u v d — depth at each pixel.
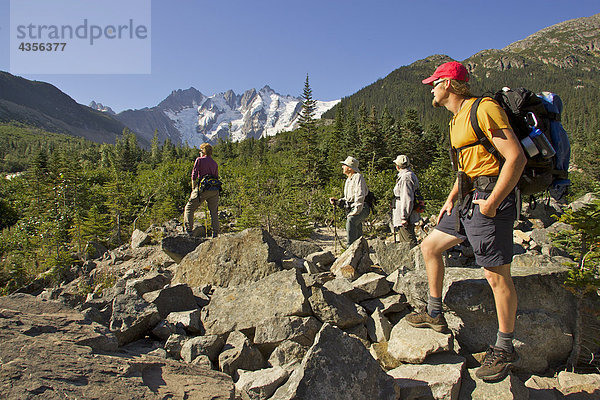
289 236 11.39
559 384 2.73
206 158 7.50
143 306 3.35
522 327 2.94
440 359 2.71
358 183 5.70
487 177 2.30
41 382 1.70
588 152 41.22
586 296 3.12
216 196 7.61
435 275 2.75
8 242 13.57
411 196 5.43
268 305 3.32
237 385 2.53
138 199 22.39
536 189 2.31
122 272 7.48
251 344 3.08
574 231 3.55
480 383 2.50
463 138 2.36
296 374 2.24
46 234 11.86
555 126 2.29
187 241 6.19
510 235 2.32
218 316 3.44
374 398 2.21
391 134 52.44
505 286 2.38
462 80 2.41
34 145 143.00
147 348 3.04
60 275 8.43
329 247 9.73
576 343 2.97
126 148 58.03
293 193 17.45
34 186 30.38
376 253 4.77
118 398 1.78
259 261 4.34
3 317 2.18
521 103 2.20
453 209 2.58
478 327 3.00
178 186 23.28
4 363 1.75
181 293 3.82
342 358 2.23
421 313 2.92
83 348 2.09
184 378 2.20
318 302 3.25
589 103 156.00
